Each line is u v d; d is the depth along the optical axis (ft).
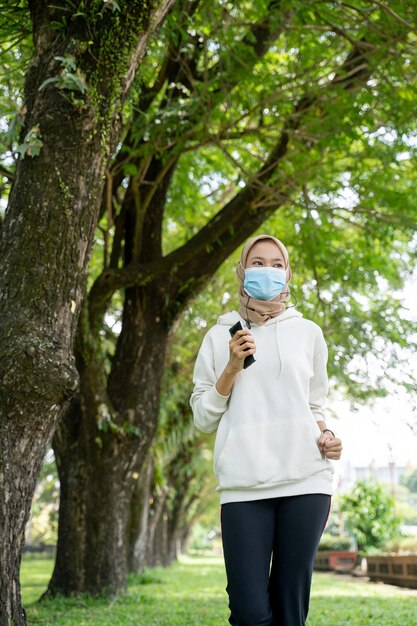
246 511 8.43
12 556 11.85
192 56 25.89
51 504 141.08
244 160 32.63
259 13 23.82
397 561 42.73
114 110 13.61
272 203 26.32
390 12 20.08
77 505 26.45
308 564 8.41
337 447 8.66
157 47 22.67
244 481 8.40
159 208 29.01
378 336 31.91
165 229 42.01
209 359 9.42
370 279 32.83
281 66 28.17
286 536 8.41
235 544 8.34
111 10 13.44
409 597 31.58
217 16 23.50
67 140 12.98
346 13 23.73
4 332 12.10
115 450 26.66
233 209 26.08
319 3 22.65
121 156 26.66
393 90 23.85
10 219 12.86
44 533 159.63
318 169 25.58
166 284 27.91
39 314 12.35
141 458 27.53
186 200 35.73
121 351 28.04
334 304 32.40
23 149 12.59
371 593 34.63
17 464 12.00
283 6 22.18
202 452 72.84
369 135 26.94
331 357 31.24
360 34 23.76
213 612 23.15
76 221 12.93
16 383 11.80
